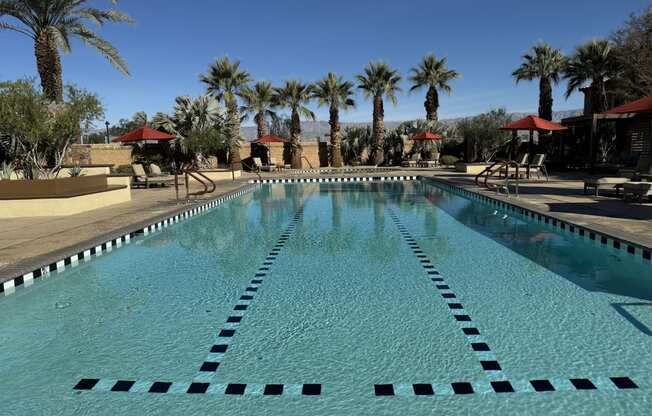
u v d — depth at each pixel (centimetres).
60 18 1462
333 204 1188
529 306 415
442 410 255
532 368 301
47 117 1013
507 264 565
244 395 276
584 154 2014
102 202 1028
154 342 355
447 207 1090
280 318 402
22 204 891
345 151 3102
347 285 494
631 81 2067
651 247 527
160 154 2261
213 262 605
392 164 3052
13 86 949
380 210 1064
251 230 836
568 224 716
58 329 383
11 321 402
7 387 289
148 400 272
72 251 584
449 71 2897
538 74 2495
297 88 2817
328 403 265
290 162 2994
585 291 455
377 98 2900
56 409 263
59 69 1463
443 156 2789
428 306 423
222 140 2186
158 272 558
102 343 354
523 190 1178
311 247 688
